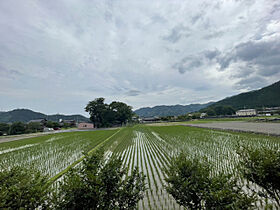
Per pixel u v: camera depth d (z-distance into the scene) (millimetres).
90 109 57562
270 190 3168
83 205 2584
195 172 3105
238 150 3689
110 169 3154
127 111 63750
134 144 15477
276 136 13945
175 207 4430
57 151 13195
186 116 83062
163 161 9031
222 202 2438
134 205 3174
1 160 11000
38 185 2840
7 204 2260
